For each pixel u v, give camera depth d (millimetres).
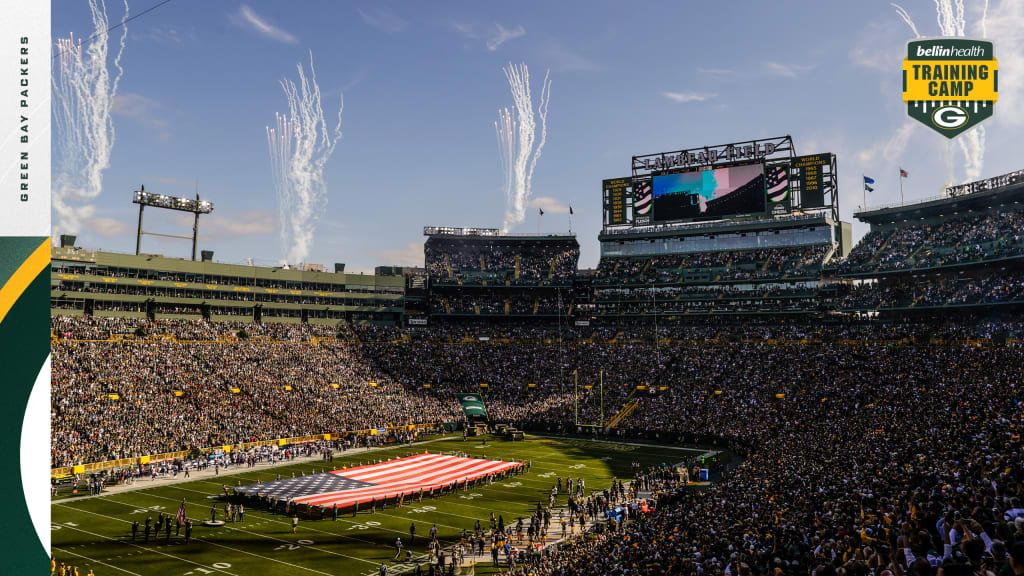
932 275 102250
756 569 21422
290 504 55750
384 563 43469
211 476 69938
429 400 110625
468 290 145250
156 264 111938
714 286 125938
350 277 136000
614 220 135000
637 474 68875
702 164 125625
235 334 112250
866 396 82125
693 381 105562
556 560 38812
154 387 85938
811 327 109625
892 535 15359
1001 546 9336
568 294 141875
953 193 101312
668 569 27297
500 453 85812
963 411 58906
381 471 69688
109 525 51062
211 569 41719
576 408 103375
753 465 62250
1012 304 85812
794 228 122938
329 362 112375
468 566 42688
